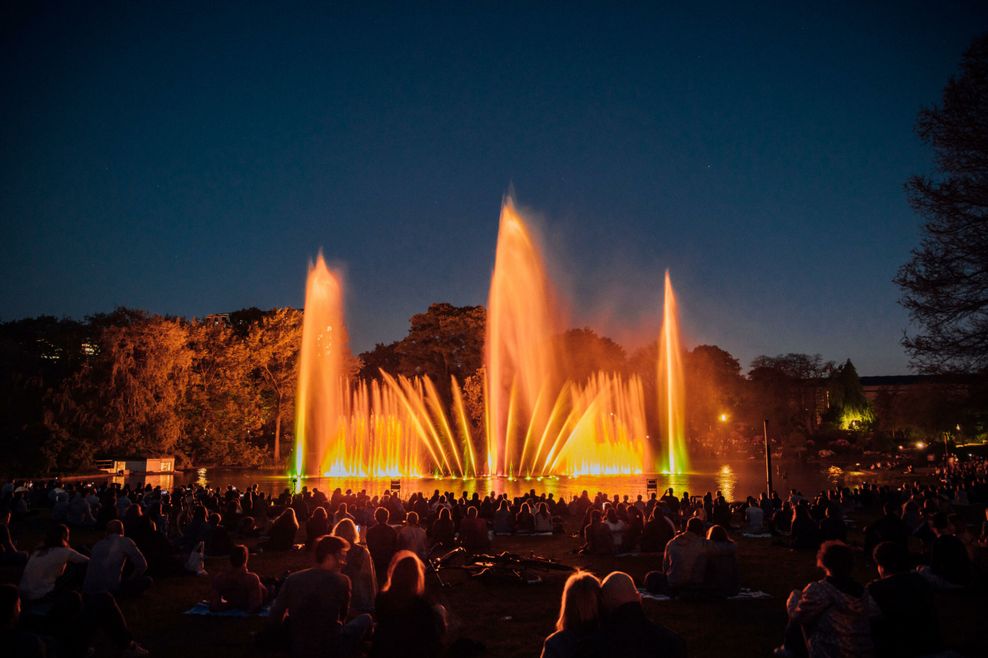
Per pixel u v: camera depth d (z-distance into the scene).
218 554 20.94
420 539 16.41
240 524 26.64
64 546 13.23
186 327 88.06
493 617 13.83
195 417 86.19
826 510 27.66
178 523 27.19
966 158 32.78
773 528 27.77
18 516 30.86
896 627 8.09
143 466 77.75
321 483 64.31
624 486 58.28
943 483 52.25
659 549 21.77
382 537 15.70
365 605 12.20
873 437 118.31
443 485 59.97
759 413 136.38
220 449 87.62
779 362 150.38
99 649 11.59
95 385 70.94
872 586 8.38
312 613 8.78
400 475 78.62
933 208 33.47
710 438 130.00
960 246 32.62
